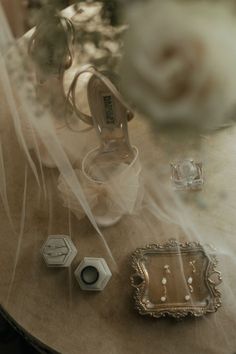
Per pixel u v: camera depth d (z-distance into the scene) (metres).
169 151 0.70
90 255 0.87
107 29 0.67
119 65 0.63
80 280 0.84
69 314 0.83
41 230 0.91
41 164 0.95
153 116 0.60
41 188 0.94
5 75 0.85
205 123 0.61
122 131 0.85
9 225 0.92
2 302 0.85
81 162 0.90
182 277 0.83
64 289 0.85
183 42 0.56
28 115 0.86
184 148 0.69
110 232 0.89
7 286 0.87
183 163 0.86
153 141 0.78
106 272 0.85
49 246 0.88
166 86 0.57
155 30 0.56
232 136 0.89
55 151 0.88
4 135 0.98
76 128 0.88
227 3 0.57
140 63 0.57
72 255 0.87
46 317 0.83
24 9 0.75
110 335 0.81
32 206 0.93
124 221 0.89
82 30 0.69
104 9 0.65
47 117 0.84
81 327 0.82
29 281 0.87
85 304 0.84
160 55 0.56
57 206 0.92
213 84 0.57
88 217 0.90
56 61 0.76
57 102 0.83
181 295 0.81
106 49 0.67
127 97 0.64
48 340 0.82
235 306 0.81
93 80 0.79
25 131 0.92
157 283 0.82
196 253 0.84
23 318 0.84
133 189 0.86
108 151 0.87
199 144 0.69
